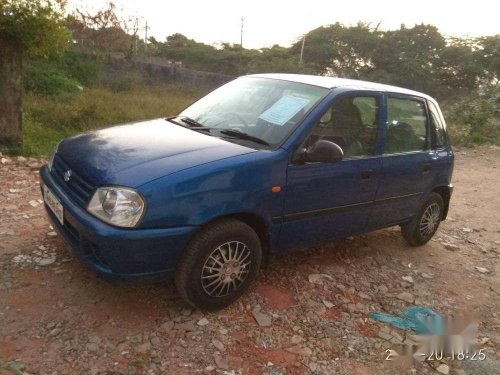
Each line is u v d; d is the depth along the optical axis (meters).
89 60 18.98
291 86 3.84
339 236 3.95
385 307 3.70
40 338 2.74
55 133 8.39
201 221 2.85
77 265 3.53
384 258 4.61
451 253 5.09
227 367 2.73
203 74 22.72
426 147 4.59
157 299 3.27
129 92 17.41
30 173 5.68
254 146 3.29
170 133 3.44
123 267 2.72
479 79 34.88
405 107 4.34
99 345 2.74
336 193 3.64
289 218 3.39
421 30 35.91
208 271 3.03
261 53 42.66
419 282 4.23
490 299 4.12
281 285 3.72
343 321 3.39
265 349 2.95
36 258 3.57
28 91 12.60
